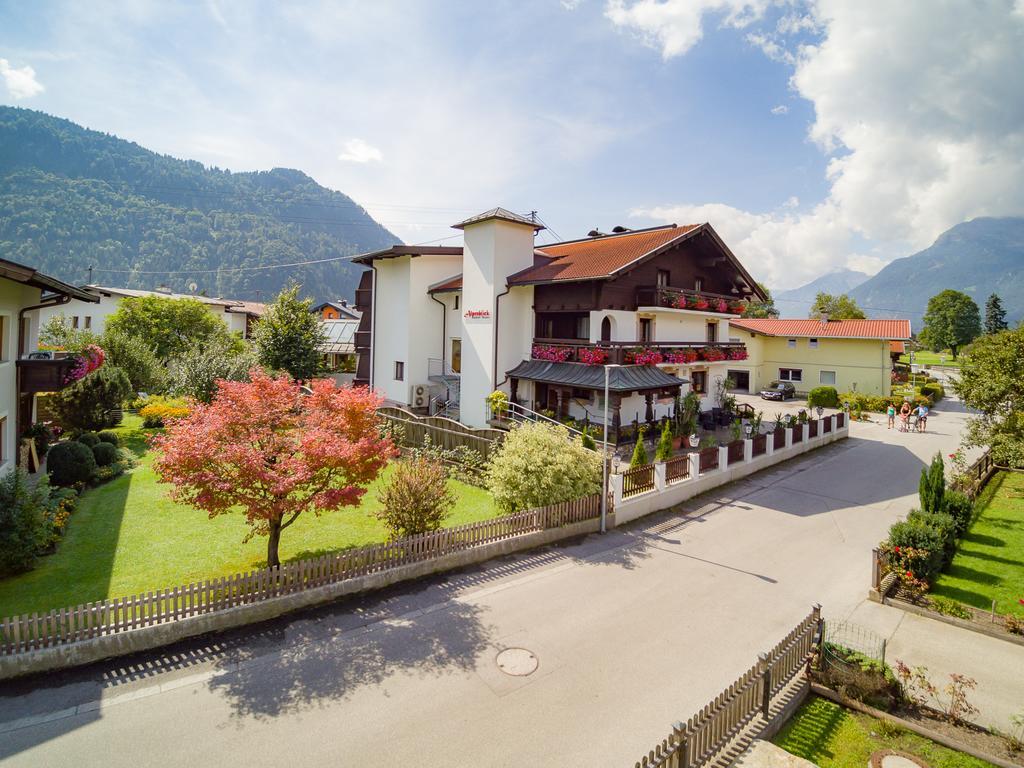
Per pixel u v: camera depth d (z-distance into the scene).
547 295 25.23
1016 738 7.11
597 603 10.64
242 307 55.59
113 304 47.91
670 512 16.27
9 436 14.72
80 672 7.93
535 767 6.53
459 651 8.87
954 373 65.81
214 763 6.41
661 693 7.97
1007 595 11.32
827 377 42.69
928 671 8.81
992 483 20.25
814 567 12.63
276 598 9.72
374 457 11.00
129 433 22.95
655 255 23.11
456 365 30.22
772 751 6.81
